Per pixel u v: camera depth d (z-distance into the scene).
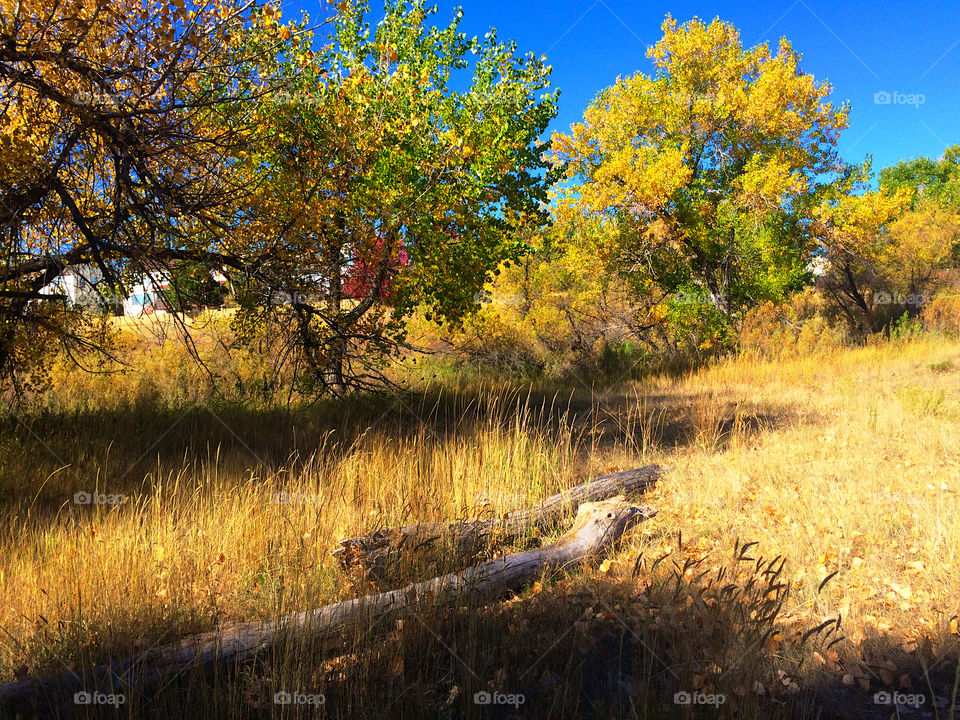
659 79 23.05
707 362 19.77
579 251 21.72
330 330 11.06
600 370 19.86
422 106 10.41
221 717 3.12
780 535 5.46
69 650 3.65
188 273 8.74
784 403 12.12
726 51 22.59
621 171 20.83
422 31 10.91
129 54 6.82
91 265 7.71
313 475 6.79
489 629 4.03
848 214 22.09
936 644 3.78
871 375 15.03
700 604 4.08
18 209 6.77
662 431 10.23
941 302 24.12
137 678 3.21
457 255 11.17
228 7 7.27
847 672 3.61
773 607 4.12
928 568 4.62
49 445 7.82
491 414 10.02
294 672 3.27
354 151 9.55
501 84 10.94
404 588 4.20
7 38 6.08
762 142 22.62
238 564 4.86
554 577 4.85
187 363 13.56
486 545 5.20
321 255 9.76
